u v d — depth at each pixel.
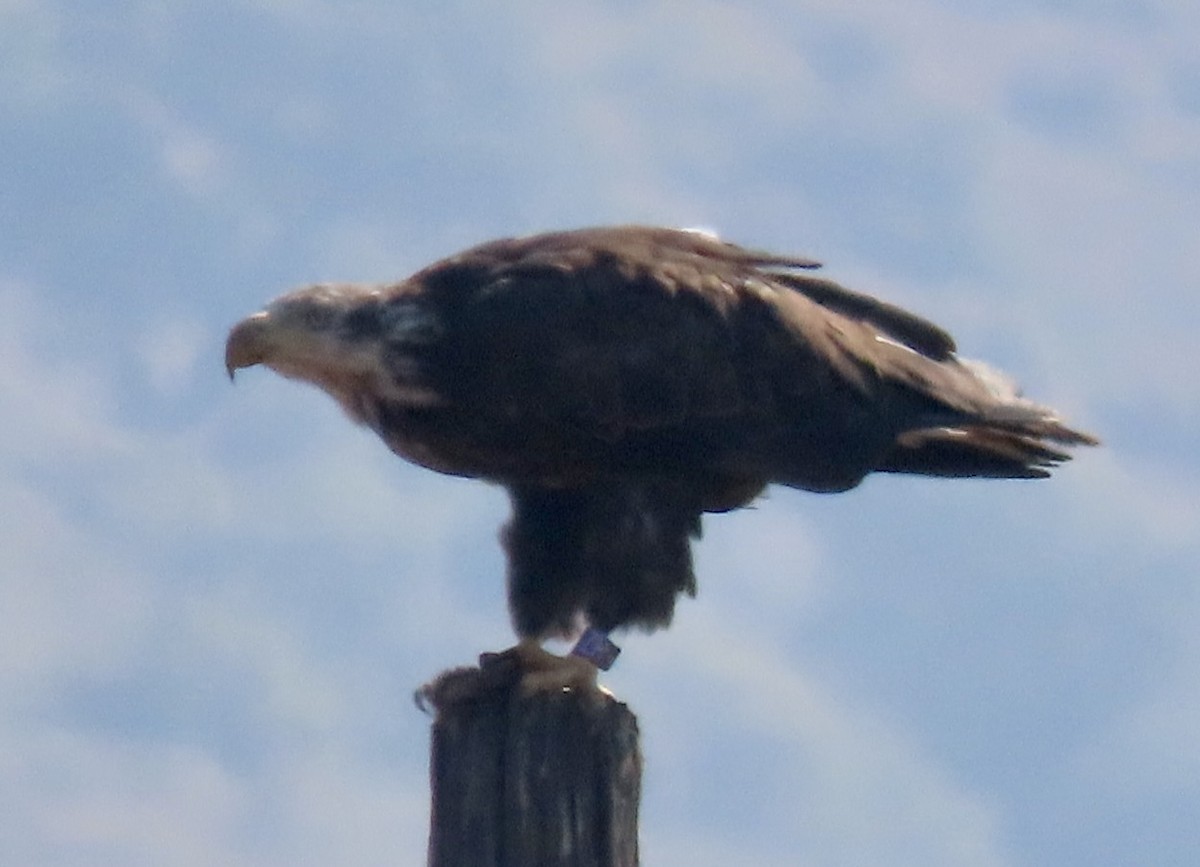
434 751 10.95
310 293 14.28
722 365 14.19
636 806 10.92
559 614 13.98
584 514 14.09
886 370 14.83
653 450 14.08
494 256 14.48
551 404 13.91
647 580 13.98
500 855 10.67
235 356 14.20
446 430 14.16
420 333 14.04
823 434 14.44
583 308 14.08
